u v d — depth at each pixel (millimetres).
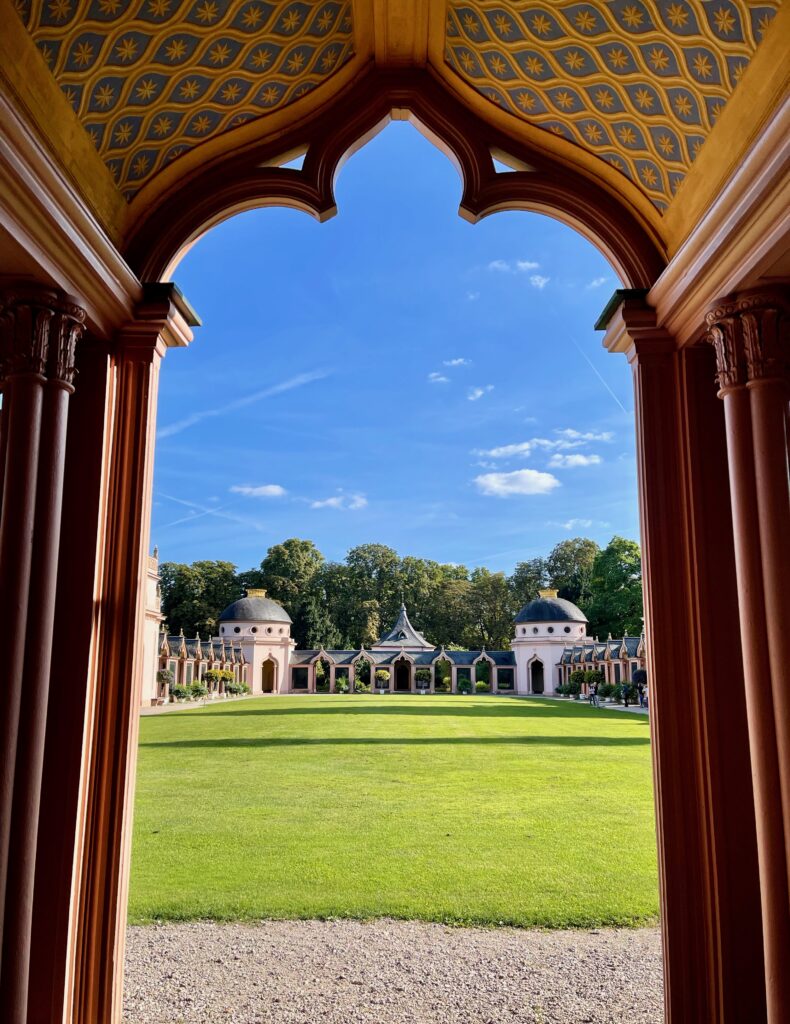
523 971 4078
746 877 3197
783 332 3051
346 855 6266
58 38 2785
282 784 9875
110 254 3268
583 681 43312
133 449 3621
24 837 2846
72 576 3412
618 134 3637
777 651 2850
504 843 6676
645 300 3715
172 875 5695
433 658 56625
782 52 2652
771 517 2941
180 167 3791
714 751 3285
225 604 63469
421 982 3939
